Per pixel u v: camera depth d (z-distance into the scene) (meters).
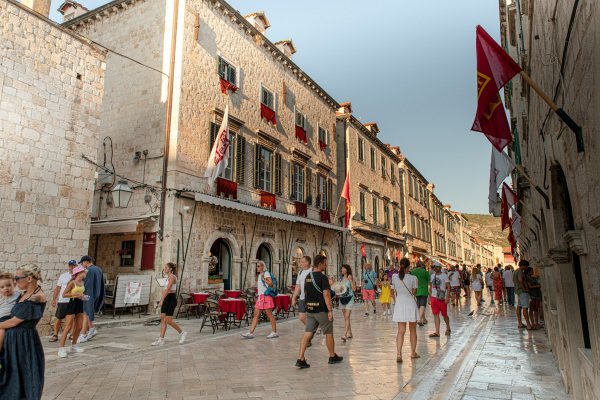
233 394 5.35
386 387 5.61
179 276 14.06
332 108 27.61
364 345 8.92
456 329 11.52
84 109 11.28
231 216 16.81
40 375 4.35
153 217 14.26
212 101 16.44
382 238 33.62
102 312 13.71
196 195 13.98
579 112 3.39
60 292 8.99
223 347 8.72
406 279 7.54
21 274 4.40
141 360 7.42
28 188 9.87
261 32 20.70
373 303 16.11
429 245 49.22
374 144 33.81
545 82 5.18
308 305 7.00
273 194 19.56
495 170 8.79
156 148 14.91
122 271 14.84
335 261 25.56
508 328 11.91
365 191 30.64
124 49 16.48
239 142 17.62
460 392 5.38
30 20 10.16
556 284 6.16
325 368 6.74
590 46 2.86
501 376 6.28
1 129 9.45
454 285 19.59
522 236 16.66
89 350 8.19
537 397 5.21
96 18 17.39
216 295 14.06
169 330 11.05
